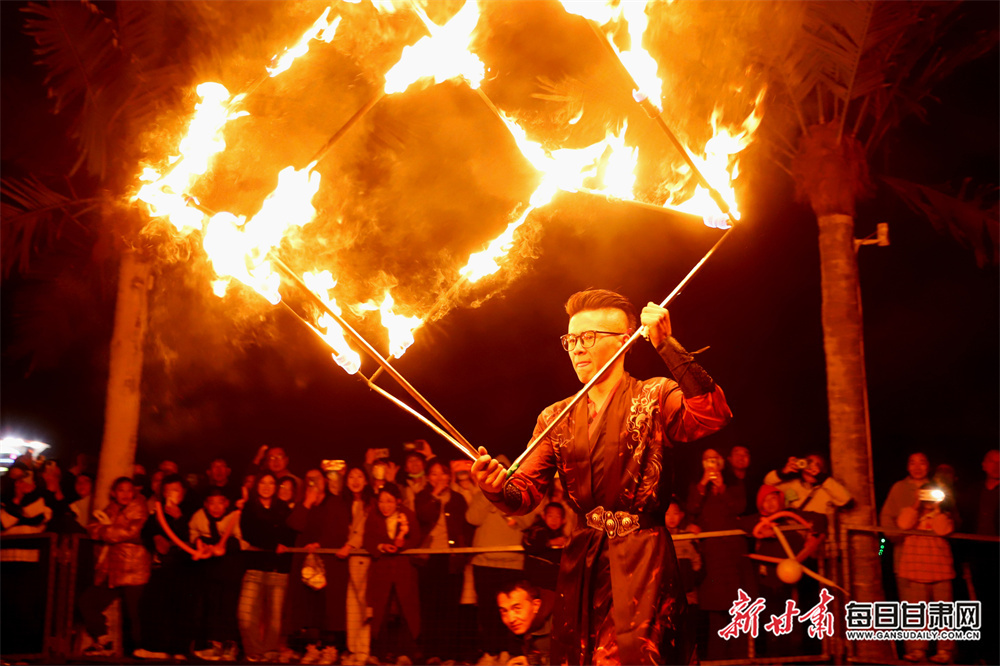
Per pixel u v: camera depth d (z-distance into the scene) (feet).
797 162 25.50
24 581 22.81
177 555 22.33
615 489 9.62
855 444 24.25
